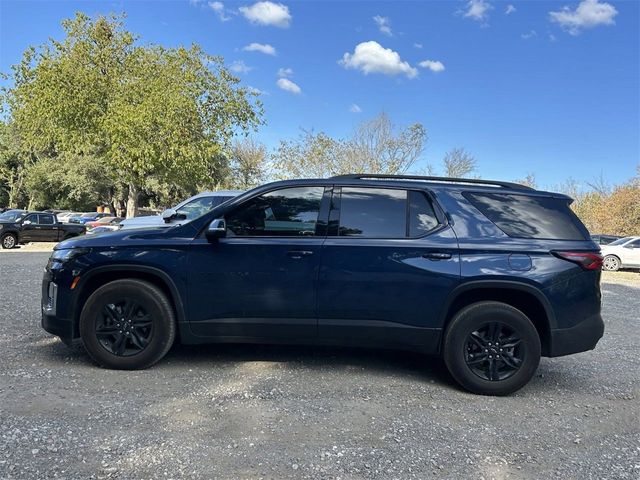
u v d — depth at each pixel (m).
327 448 3.20
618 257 21.44
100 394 3.94
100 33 23.23
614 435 3.59
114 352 4.50
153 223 11.15
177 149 21.62
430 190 4.57
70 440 3.16
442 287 4.31
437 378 4.71
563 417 3.90
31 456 2.94
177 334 4.71
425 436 3.44
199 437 3.27
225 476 2.82
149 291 4.47
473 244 4.35
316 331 4.41
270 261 4.41
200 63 23.81
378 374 4.73
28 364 4.60
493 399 4.25
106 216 42.75
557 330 4.27
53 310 4.56
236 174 47.28
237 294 4.43
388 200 4.56
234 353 5.20
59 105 21.94
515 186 4.74
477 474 2.96
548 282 4.25
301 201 4.59
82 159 45.06
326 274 4.38
